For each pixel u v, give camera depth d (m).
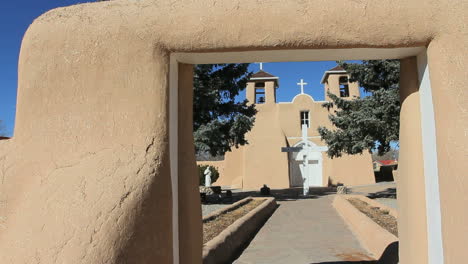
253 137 28.73
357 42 3.42
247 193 23.08
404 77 3.97
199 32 3.44
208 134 16.22
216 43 3.45
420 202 3.71
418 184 3.73
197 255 4.11
